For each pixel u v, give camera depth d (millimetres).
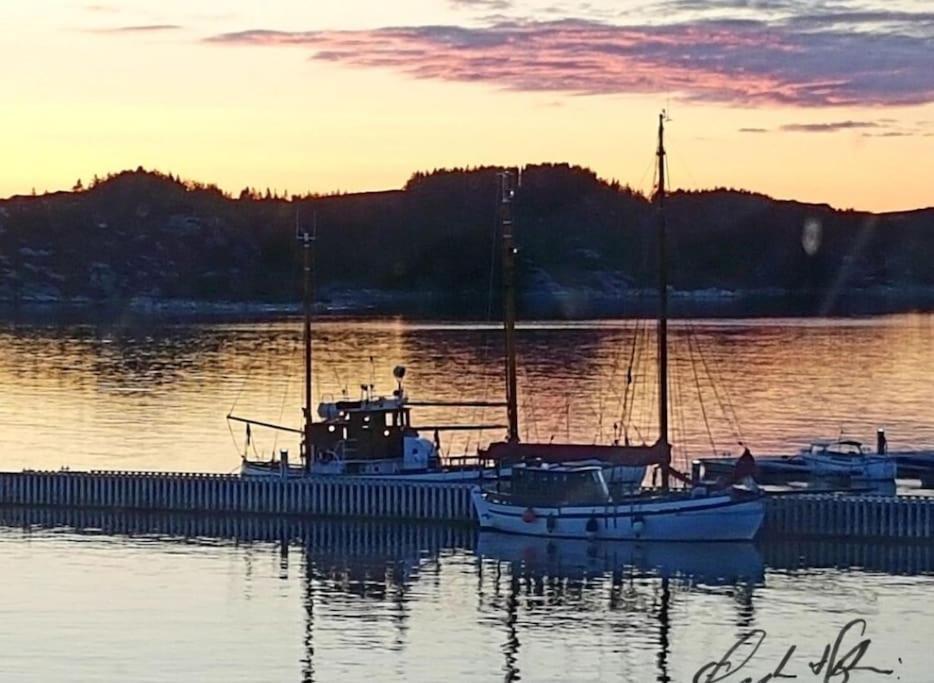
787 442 156750
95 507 107125
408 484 102000
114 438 156250
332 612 78125
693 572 86938
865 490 108062
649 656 70812
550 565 88875
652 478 119062
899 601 80250
